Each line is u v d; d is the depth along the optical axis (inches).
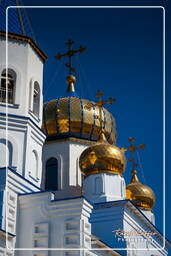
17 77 1102.4
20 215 991.6
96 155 1391.5
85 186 1395.2
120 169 1407.5
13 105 1079.0
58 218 974.4
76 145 1555.1
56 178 1510.8
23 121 1072.8
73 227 959.6
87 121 1584.6
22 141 1064.2
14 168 1002.7
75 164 1523.1
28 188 1025.5
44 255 949.2
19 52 1123.9
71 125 1572.3
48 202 984.3
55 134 1574.8
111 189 1374.3
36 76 1155.9
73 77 1745.8
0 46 1108.5
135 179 1724.9
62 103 1593.3
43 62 1203.2
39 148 1117.7
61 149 1542.8
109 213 1309.1
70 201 973.8
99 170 1390.3
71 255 940.6
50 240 962.1
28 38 1138.0
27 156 1058.7
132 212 1359.5
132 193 1644.9
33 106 1146.0
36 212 986.7
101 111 1583.4
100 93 1515.7
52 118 1576.0
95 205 1326.3
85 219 979.9
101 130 1493.6
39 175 1100.5
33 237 968.3
